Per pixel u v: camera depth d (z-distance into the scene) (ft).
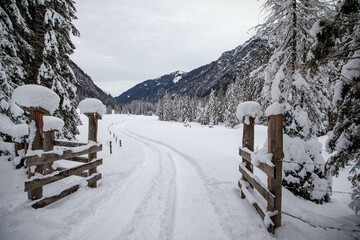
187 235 9.94
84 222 10.73
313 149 15.23
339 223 9.43
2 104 18.79
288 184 15.56
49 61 28.84
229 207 12.53
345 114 10.15
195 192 15.85
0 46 18.74
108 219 11.32
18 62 20.67
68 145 16.98
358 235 8.46
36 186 10.82
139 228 10.52
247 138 13.87
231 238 9.42
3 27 19.17
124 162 27.71
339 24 7.80
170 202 13.87
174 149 42.42
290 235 9.00
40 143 11.14
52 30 26.78
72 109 33.50
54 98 11.68
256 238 9.08
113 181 17.70
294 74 17.15
